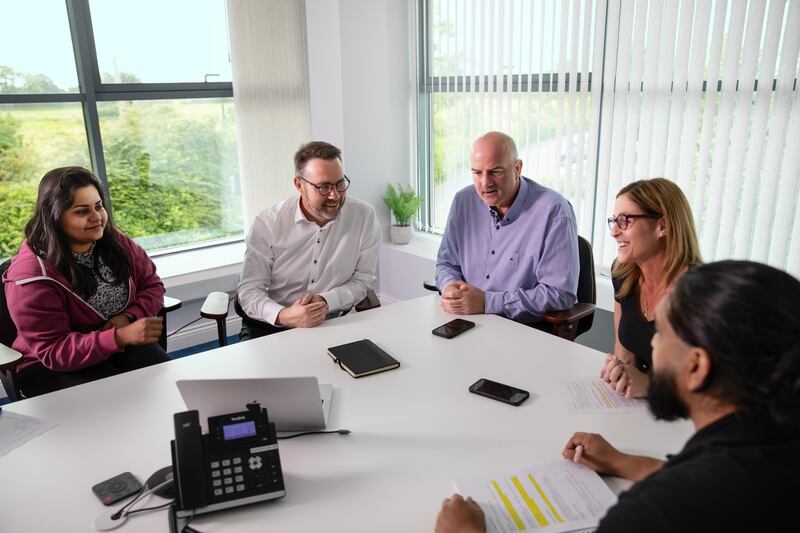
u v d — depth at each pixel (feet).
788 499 2.04
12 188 10.00
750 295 2.20
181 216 11.93
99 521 3.41
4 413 4.64
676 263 5.32
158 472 3.82
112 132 10.76
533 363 5.40
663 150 8.43
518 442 4.14
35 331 6.09
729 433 2.27
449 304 6.79
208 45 11.46
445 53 11.54
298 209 7.89
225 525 3.38
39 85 9.95
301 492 3.65
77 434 4.34
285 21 11.24
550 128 9.94
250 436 3.68
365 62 11.57
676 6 7.91
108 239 6.95
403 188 12.89
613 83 8.84
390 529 3.32
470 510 3.26
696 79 7.93
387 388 4.97
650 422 4.37
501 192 7.17
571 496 3.54
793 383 2.12
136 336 5.91
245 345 5.97
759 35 7.29
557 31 9.52
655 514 2.14
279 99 11.48
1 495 3.66
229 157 12.22
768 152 7.52
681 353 2.40
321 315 6.50
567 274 7.06
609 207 9.30
